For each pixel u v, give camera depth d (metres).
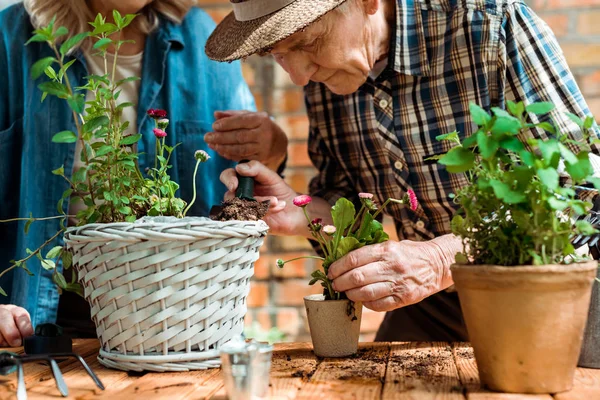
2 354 0.89
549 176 0.77
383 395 0.86
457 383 0.91
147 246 0.95
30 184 1.46
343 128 1.59
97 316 1.02
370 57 1.30
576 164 0.80
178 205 1.09
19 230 1.46
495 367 0.84
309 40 1.19
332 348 1.10
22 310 1.25
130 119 1.53
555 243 0.82
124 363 0.99
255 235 1.02
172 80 1.56
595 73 2.08
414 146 1.44
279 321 2.24
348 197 1.67
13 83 1.52
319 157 1.70
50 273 1.46
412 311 1.74
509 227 0.85
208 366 1.00
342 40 1.22
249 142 1.52
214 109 1.61
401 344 1.21
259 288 2.25
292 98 2.25
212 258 0.97
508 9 1.29
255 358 0.83
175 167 1.54
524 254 0.83
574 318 0.82
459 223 0.90
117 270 0.96
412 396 0.85
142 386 0.92
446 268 1.18
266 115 1.54
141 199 1.05
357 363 1.06
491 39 1.29
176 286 0.97
